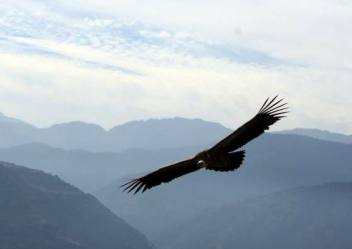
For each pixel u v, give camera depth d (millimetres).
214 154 11453
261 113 11430
